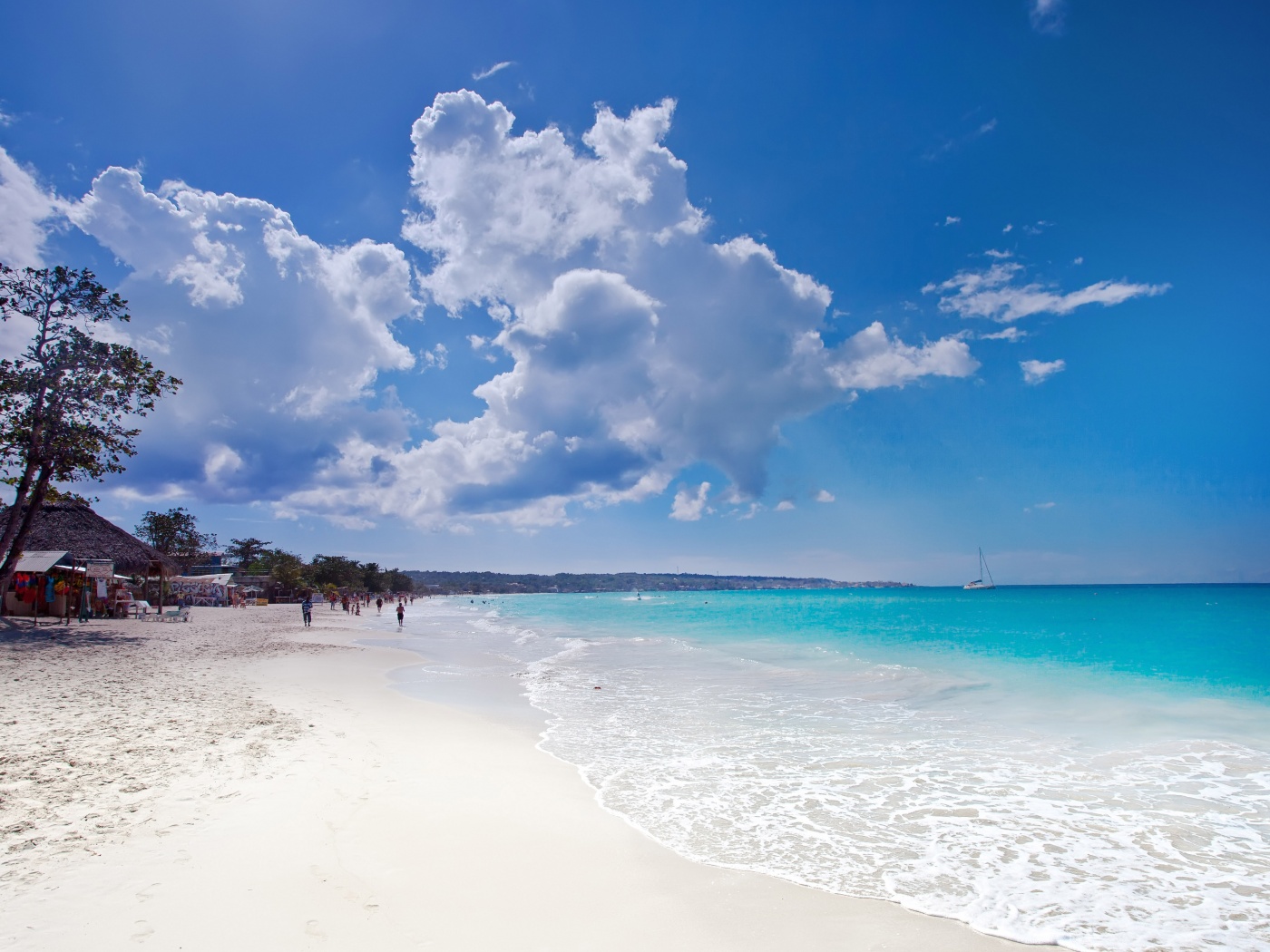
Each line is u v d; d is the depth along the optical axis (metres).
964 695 14.91
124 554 37.28
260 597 73.00
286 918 4.27
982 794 8.05
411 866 5.31
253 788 6.73
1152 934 4.86
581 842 6.24
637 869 5.71
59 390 24.77
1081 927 4.96
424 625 48.69
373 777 7.62
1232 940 4.78
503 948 4.23
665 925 4.77
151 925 4.05
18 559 24.58
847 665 20.78
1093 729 11.49
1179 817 7.26
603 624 48.56
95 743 8.26
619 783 8.45
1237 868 5.98
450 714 12.66
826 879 5.70
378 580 131.50
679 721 12.41
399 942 4.14
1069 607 56.50
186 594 54.28
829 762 9.51
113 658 17.92
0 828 5.41
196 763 7.54
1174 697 14.42
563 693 15.80
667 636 35.41
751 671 19.58
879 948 4.58
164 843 5.25
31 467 24.45
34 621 25.50
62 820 5.64
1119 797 7.93
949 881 5.69
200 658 19.06
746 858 6.11
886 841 6.57
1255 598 75.94
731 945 4.53
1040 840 6.61
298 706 12.01
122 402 26.08
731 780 8.63
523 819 6.73
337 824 5.97
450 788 7.52
